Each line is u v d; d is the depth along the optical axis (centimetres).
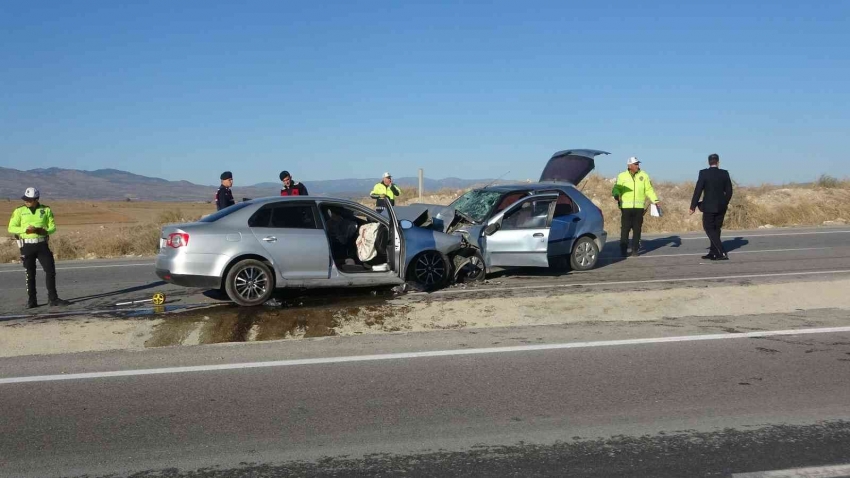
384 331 879
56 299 1075
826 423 550
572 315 951
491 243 1203
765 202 2709
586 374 677
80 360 743
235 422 566
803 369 688
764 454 494
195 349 779
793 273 1238
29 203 1056
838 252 1584
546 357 734
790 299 1020
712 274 1256
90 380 675
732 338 805
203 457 503
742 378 661
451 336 826
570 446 511
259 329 877
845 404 591
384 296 1071
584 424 553
